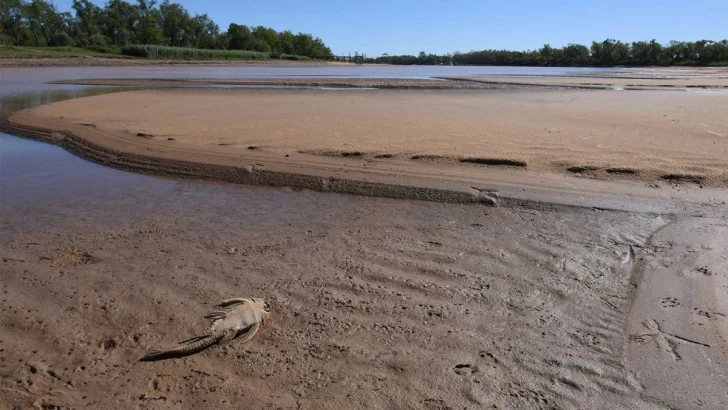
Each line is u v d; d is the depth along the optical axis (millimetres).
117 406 3031
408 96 20453
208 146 9367
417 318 3928
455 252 5121
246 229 5828
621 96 20781
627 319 3857
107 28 94000
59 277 4590
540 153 8672
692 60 94625
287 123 12109
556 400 3049
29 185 7504
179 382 3232
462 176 7461
